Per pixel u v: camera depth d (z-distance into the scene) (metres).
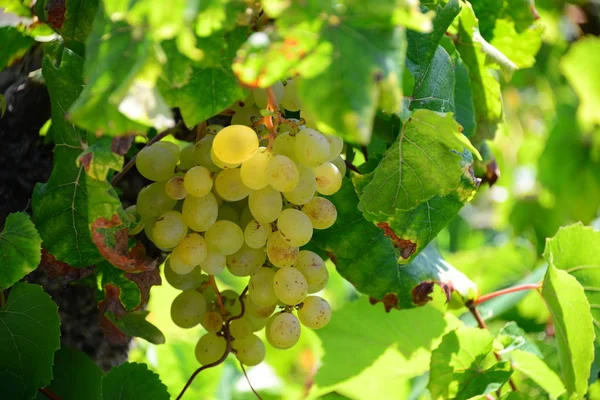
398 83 0.38
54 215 0.49
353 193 0.54
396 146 0.47
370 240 0.54
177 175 0.49
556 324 0.57
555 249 0.57
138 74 0.38
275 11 0.39
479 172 0.59
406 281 0.55
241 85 0.41
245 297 0.52
